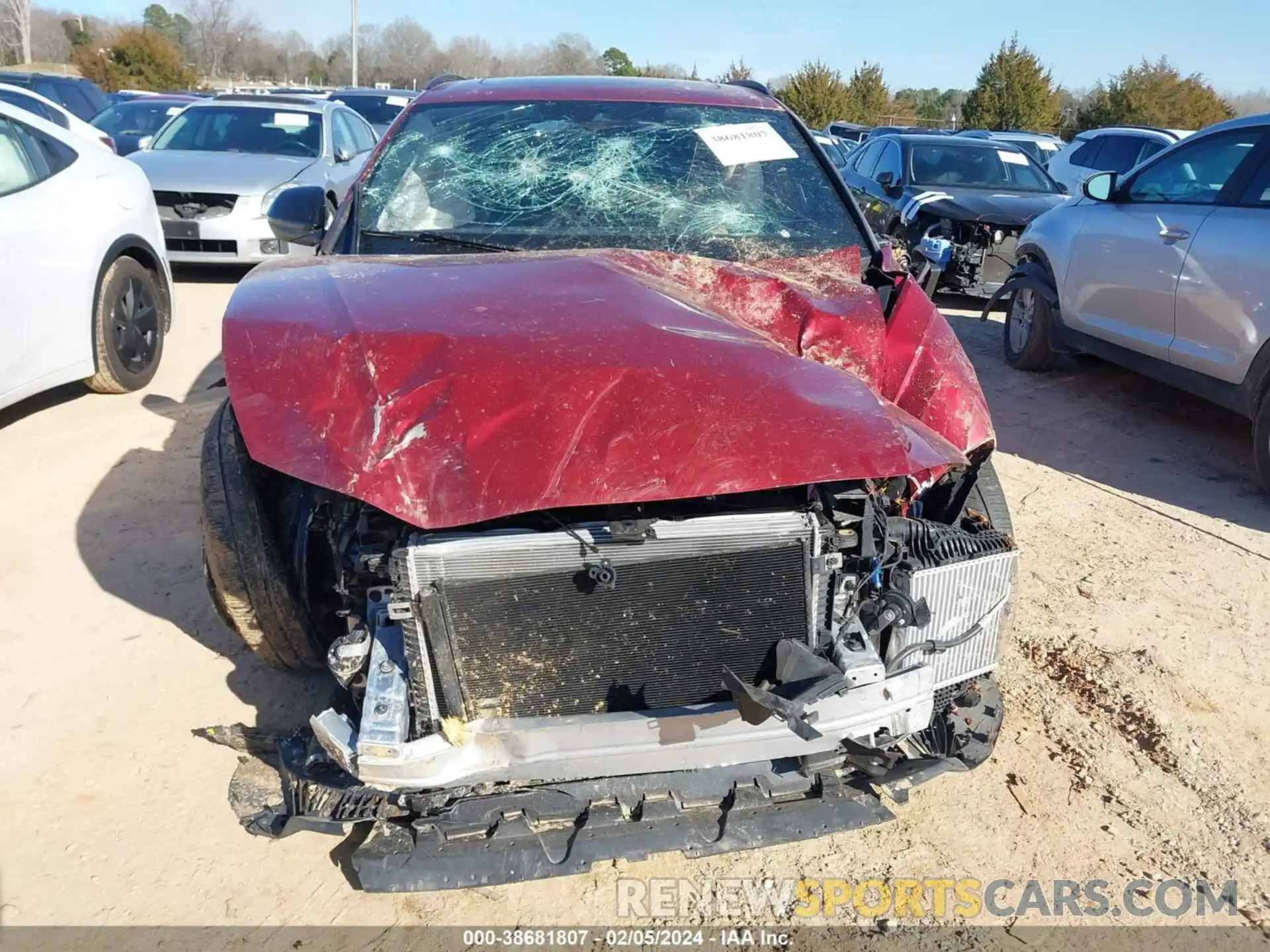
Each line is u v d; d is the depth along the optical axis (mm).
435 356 2197
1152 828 2684
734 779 2357
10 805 2641
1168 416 6141
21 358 4785
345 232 3346
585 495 1965
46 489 4480
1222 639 3570
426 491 1977
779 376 2240
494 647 2096
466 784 2100
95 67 40688
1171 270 5320
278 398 2166
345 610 2309
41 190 5086
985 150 10172
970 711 2760
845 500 2268
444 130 3633
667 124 3721
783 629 2176
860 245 3404
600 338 2273
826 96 34344
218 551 2617
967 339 8102
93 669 3205
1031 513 4621
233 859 2490
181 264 9398
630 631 2129
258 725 2947
